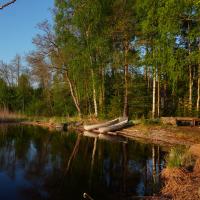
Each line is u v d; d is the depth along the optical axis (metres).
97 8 25.38
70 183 9.52
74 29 28.73
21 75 54.56
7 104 52.78
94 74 29.33
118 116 27.66
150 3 20.45
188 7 17.14
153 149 15.39
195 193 7.09
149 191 8.30
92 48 28.08
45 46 31.61
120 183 9.32
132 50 26.06
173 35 19.12
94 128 25.12
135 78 29.89
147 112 27.09
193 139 16.38
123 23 24.41
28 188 9.04
